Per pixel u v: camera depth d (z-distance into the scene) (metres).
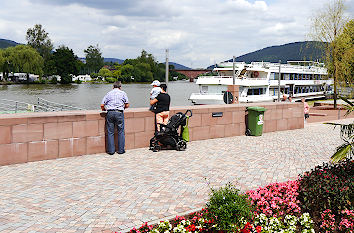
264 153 10.31
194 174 7.81
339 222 5.12
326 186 5.46
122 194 6.37
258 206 5.42
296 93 52.66
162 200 6.08
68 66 139.75
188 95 91.50
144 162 8.88
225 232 4.73
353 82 37.19
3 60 97.94
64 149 9.16
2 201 5.88
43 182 7.01
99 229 4.86
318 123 19.09
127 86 143.12
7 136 8.23
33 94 79.62
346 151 6.20
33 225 4.95
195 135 12.30
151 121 10.91
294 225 5.05
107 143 9.97
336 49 36.69
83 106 58.81
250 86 40.22
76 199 6.06
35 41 128.62
